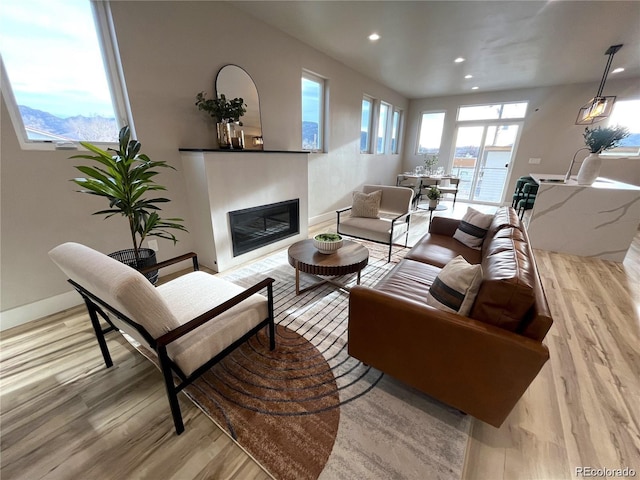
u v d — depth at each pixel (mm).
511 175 6613
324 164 4750
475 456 1172
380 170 6680
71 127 2088
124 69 2189
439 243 2594
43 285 2082
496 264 1305
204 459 1152
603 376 1601
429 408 1390
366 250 2395
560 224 3570
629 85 5125
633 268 3139
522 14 2867
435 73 5012
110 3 2039
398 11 2844
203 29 2615
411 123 7555
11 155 1827
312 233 4324
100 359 1700
